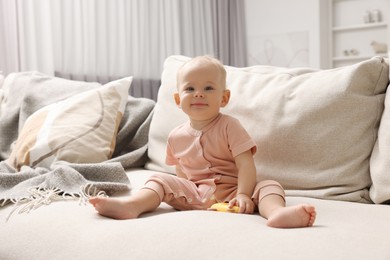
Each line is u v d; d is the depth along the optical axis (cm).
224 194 117
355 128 121
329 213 101
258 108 135
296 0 480
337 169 120
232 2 485
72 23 323
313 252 72
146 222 90
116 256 79
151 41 396
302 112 126
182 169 129
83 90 189
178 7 420
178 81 126
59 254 86
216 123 123
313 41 472
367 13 466
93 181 137
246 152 117
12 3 278
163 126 162
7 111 191
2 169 154
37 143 159
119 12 361
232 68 156
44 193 120
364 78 123
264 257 71
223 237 80
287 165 128
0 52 272
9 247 94
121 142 177
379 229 84
